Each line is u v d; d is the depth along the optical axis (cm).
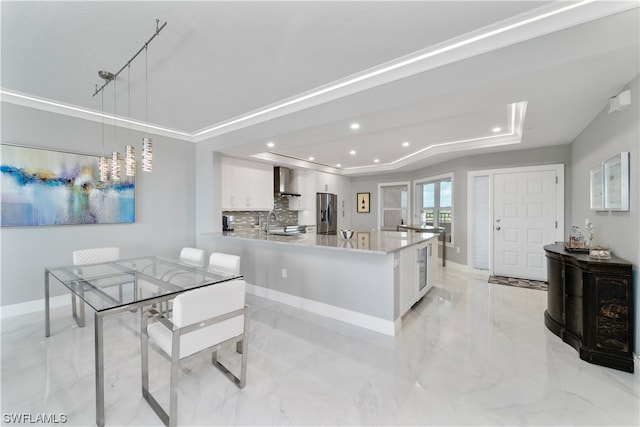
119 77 253
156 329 184
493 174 487
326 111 284
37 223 308
